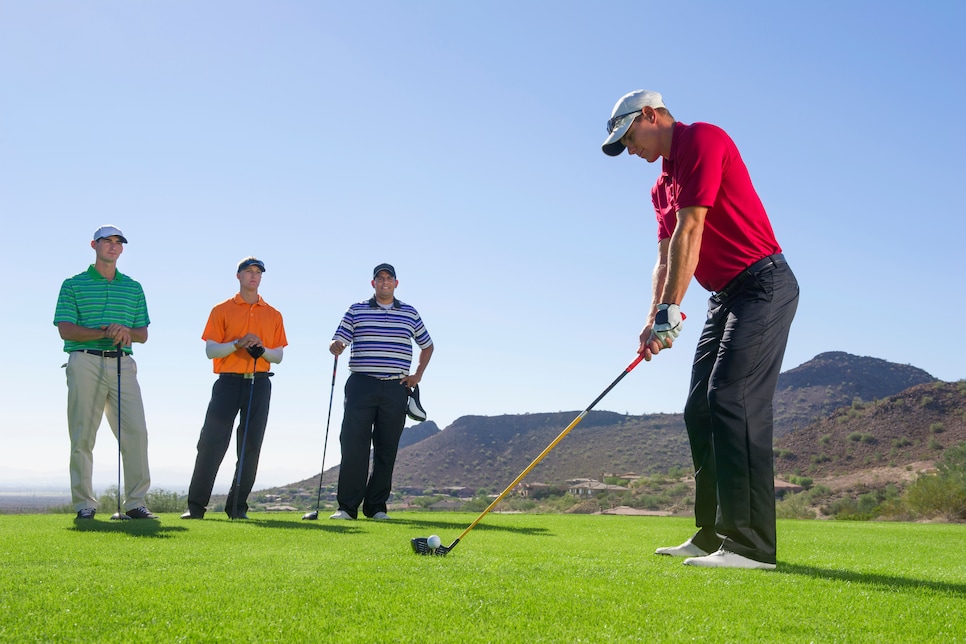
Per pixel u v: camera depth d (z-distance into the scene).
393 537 5.00
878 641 2.18
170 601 2.48
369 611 2.39
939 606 2.69
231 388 7.70
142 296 6.87
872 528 8.11
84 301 6.54
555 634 2.17
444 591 2.72
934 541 6.14
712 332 4.14
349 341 8.19
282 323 8.12
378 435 8.15
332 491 57.69
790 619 2.43
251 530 5.37
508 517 8.45
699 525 4.23
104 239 6.57
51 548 3.93
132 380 6.64
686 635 2.19
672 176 4.20
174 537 4.71
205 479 7.57
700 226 3.79
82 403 6.39
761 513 3.74
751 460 3.74
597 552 4.29
